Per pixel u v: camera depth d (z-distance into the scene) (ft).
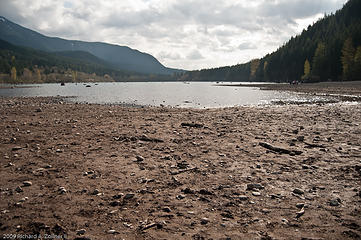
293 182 20.83
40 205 16.62
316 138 36.73
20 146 32.24
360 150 29.81
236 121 55.06
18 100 115.14
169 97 148.05
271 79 499.92
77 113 68.80
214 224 14.43
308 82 338.75
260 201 17.44
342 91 159.74
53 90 231.71
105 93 188.34
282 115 64.03
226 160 26.99
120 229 13.83
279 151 30.14
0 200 17.16
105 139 36.81
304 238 12.93
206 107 94.22
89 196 18.16
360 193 18.08
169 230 13.76
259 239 12.89
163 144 34.06
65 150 30.63
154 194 18.62
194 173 23.15
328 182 20.70
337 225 14.17
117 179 21.53
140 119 58.39
